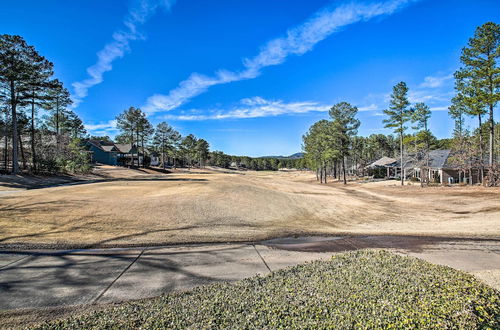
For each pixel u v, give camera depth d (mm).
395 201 20438
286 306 3414
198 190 17594
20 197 13500
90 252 7109
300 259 6742
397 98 36812
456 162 34594
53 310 4129
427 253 7289
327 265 5180
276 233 9688
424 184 35312
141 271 5809
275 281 4418
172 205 12789
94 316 3451
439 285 4051
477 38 26000
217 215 11984
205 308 3457
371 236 9484
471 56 26859
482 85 26656
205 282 5195
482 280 5086
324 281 4266
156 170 56812
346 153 44125
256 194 17906
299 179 64250
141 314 3379
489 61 25859
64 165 35219
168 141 69625
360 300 3514
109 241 8016
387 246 8078
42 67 27891
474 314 3229
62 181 28109
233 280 5301
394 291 3779
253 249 7684
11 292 4746
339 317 3100
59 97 39125
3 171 27031
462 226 11281
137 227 9547
